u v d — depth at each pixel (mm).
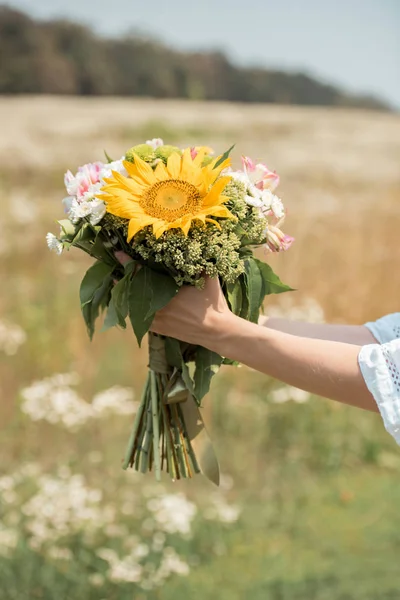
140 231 1535
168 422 1857
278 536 3533
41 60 26672
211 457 1878
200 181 1563
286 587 3088
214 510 3512
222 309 1592
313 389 1566
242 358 1588
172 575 3037
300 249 5859
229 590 3051
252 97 35125
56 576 2846
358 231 6652
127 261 1607
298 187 10516
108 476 3768
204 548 3367
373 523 3637
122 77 30156
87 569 2932
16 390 4258
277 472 4027
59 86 26953
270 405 4270
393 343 1558
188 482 3912
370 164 13469
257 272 1776
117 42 30422
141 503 3461
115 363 4551
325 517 3699
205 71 33500
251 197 1647
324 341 1586
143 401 1902
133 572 2846
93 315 1825
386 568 3250
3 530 2949
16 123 14367
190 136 15523
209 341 1599
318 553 3377
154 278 1584
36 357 4426
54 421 3643
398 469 4203
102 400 3752
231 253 1541
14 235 6137
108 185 1570
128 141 13820
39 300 4887
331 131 18844
